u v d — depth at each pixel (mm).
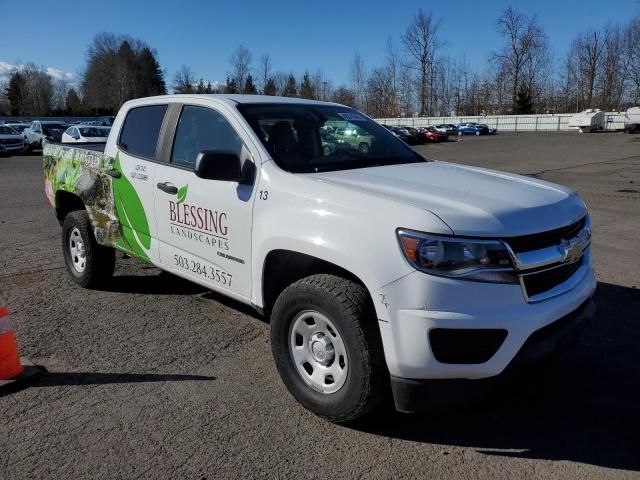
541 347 2941
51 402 3566
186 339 4520
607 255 7105
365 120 4754
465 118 81125
